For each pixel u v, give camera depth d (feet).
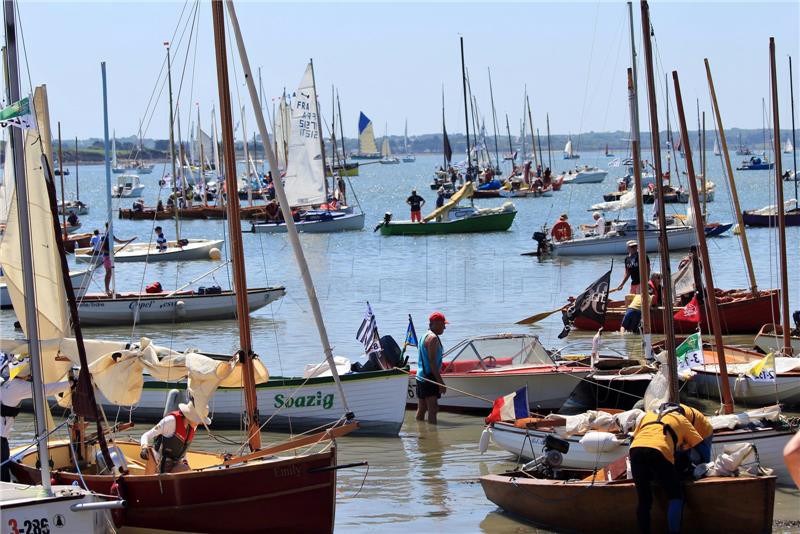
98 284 183.52
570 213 359.87
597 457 67.05
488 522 62.90
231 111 66.33
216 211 343.67
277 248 249.75
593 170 623.36
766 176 632.38
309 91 289.33
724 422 65.92
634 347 119.03
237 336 132.46
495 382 90.58
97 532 52.65
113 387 63.67
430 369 87.56
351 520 63.41
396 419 84.79
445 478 72.33
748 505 55.47
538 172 518.37
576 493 59.72
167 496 58.49
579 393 85.46
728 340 121.70
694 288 119.34
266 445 80.64
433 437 83.97
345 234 283.59
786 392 86.79
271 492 58.44
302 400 86.17
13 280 63.41
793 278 172.55
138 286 183.73
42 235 62.85
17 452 65.31
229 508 58.44
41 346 62.03
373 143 643.04
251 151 571.69
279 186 67.10
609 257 217.56
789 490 65.36
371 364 87.86
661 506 56.70
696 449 57.82
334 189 376.48
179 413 61.21
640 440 56.24
